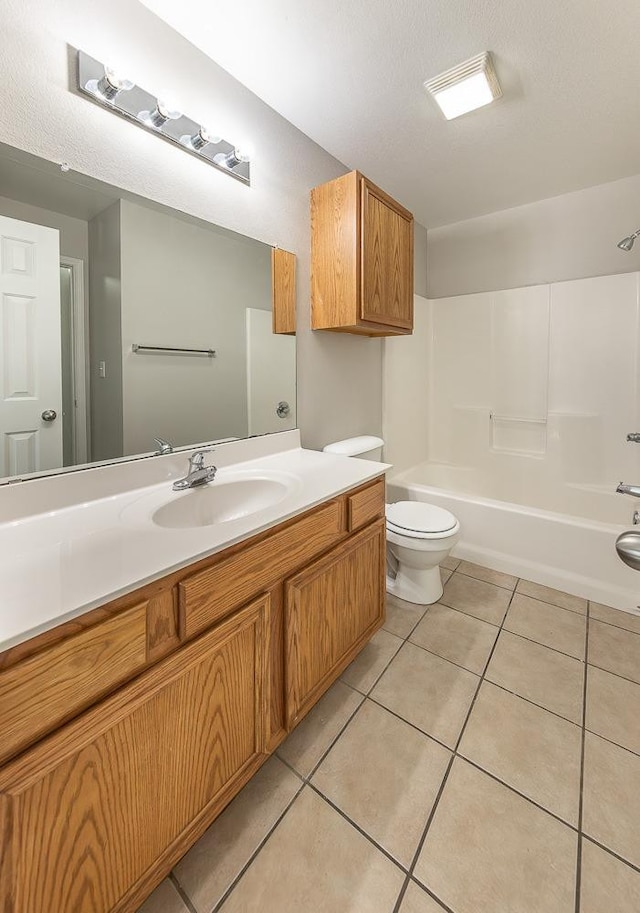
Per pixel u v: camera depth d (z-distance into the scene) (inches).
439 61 58.2
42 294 42.2
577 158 84.5
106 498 47.5
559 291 103.2
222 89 58.7
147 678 30.4
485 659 63.9
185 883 35.9
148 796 31.2
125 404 50.1
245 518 40.9
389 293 77.4
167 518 46.3
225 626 36.6
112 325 48.2
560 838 38.9
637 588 74.9
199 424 58.9
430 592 79.5
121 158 47.7
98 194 45.9
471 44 55.4
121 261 48.5
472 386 119.2
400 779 45.1
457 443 123.3
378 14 50.8
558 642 67.6
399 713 54.0
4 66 38.3
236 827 40.4
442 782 44.7
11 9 38.4
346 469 61.4
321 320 75.5
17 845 23.8
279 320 70.6
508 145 79.6
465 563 95.0
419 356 121.2
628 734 50.2
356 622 58.3
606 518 98.7
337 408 87.8
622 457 97.9
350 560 55.8
